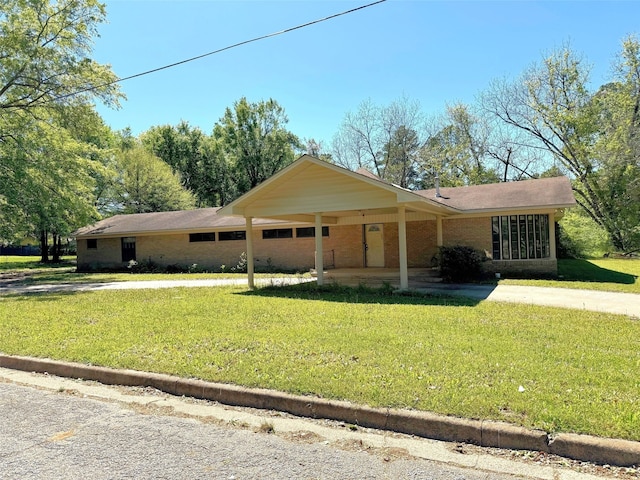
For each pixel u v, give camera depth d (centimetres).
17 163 1819
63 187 1958
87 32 2005
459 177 3594
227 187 4372
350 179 1157
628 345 569
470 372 456
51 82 1931
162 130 4269
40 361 566
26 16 1858
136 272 2280
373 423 371
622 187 2684
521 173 3366
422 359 506
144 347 605
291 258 2045
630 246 2689
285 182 1235
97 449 339
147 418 401
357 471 298
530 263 1570
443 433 346
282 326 716
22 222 2020
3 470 308
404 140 3800
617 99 2736
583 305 914
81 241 2580
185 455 327
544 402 371
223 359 529
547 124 2989
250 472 300
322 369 477
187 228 2192
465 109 3538
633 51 2709
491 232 1633
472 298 1026
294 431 367
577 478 285
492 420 344
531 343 579
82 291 1379
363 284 1260
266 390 427
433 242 1738
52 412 420
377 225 1848
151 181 3481
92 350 595
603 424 328
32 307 1027
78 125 2059
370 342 591
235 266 2164
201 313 870
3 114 1886
